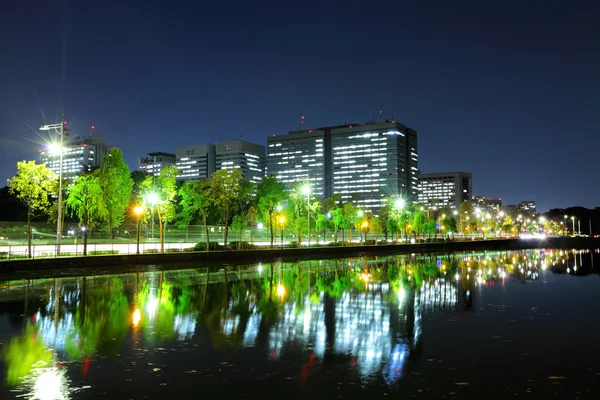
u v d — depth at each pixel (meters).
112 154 58.66
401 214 114.00
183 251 57.41
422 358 15.57
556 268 54.88
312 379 13.38
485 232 196.75
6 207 93.62
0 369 14.19
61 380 13.21
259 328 20.05
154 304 25.80
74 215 87.62
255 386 12.77
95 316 22.33
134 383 12.98
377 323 21.28
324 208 130.75
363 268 50.34
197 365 14.66
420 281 38.62
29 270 40.41
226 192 63.56
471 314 23.80
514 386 12.88
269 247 70.06
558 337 18.73
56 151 49.25
